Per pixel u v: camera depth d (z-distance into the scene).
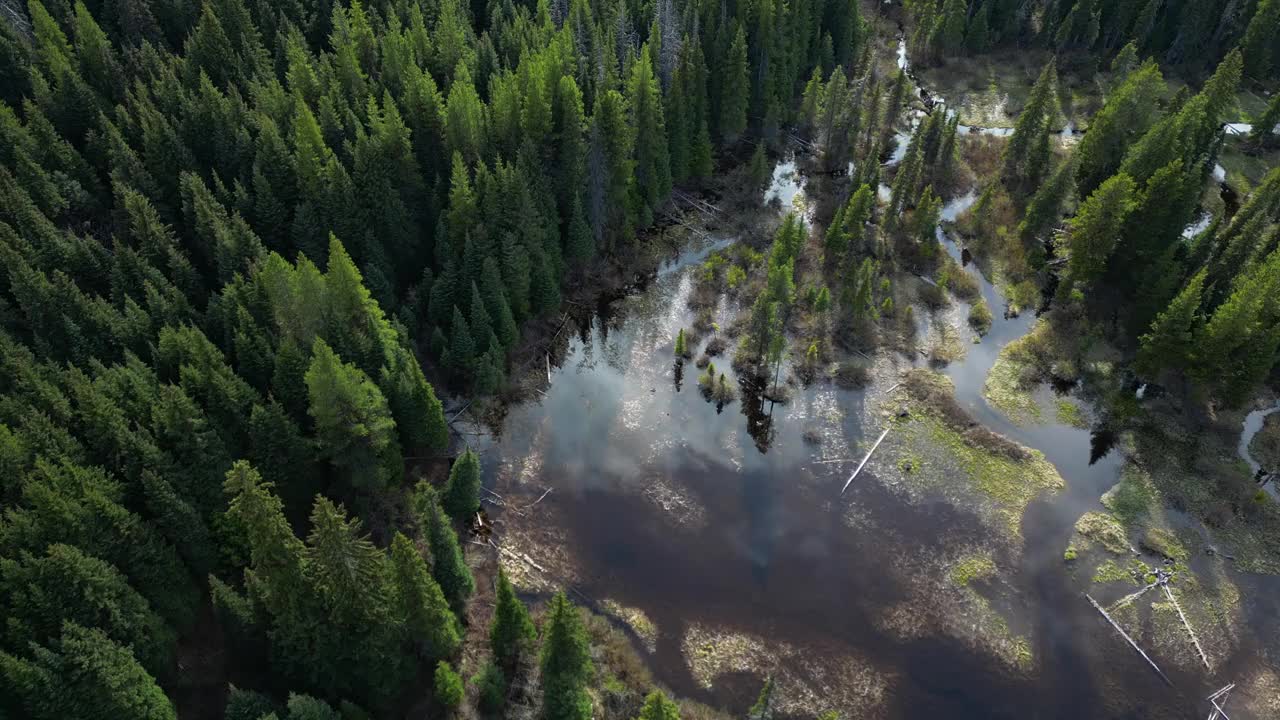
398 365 58.12
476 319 64.62
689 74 87.44
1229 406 64.88
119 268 58.50
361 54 86.88
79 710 35.12
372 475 53.44
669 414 67.62
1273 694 49.69
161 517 43.97
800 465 63.47
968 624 53.06
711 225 87.75
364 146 67.62
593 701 47.69
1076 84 114.00
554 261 75.31
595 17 101.75
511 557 56.16
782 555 57.34
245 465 36.59
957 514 59.66
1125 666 51.03
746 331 75.00
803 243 83.81
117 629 38.75
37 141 66.81
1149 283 69.00
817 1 106.88
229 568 47.81
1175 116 78.62
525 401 68.00
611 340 74.75
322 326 56.31
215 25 81.50
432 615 43.16
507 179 67.62
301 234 65.81
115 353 54.78
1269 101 108.44
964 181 94.56
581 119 77.44
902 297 78.44
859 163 94.62
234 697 36.91
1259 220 64.31
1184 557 56.34
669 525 59.22
